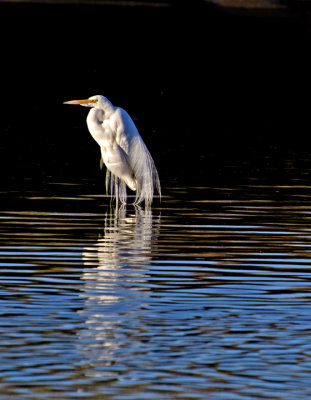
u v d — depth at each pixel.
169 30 55.53
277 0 64.31
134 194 17.69
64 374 7.93
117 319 9.34
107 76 43.12
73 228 13.97
